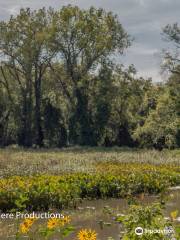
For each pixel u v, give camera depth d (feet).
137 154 121.70
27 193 55.21
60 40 194.18
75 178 66.90
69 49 195.62
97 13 196.24
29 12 196.65
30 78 199.41
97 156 112.16
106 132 202.59
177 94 174.50
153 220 25.53
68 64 195.72
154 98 211.41
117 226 43.21
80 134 195.11
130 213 26.68
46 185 59.57
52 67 200.54
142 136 187.11
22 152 133.49
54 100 211.00
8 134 225.97
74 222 46.24
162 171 80.28
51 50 194.18
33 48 192.75
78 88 194.59
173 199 60.29
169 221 25.98
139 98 209.15
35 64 196.95
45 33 190.39
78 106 194.80
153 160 104.83
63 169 79.51
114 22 195.21
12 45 197.16
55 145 210.18
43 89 212.02
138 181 69.21
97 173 73.46
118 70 199.93
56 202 56.54
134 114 211.41
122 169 79.92
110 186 65.98
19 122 206.49
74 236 39.17
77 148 174.40
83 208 55.83
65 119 211.61
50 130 209.97
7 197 53.98
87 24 194.49
